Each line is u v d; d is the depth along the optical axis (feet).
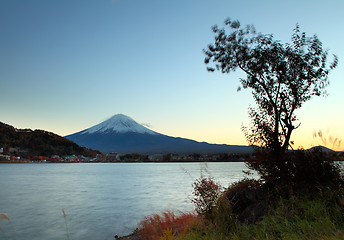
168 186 192.54
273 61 40.01
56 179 296.10
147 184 214.69
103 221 74.23
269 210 27.35
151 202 107.76
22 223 73.56
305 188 29.60
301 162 31.42
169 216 41.19
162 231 32.55
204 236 25.81
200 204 31.24
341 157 31.09
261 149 37.04
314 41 39.29
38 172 497.46
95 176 357.41
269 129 38.19
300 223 22.33
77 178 313.73
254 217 27.86
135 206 99.30
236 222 27.12
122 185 207.62
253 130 39.19
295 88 38.14
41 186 205.05
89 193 151.43
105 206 101.91
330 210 24.43
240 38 44.50
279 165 32.76
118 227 66.54
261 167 34.60
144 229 33.96
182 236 27.91
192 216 37.58
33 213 88.94
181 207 82.84
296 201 27.61
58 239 57.31
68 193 152.15
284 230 22.31
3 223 73.87
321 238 18.76
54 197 133.59
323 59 39.17
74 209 95.55
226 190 35.58
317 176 30.42
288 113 39.09
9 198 130.52
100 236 58.44
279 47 40.63
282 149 37.11
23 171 545.03
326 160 31.07
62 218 79.66
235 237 23.22
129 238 45.32
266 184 33.37
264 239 21.24
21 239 57.57
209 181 31.63
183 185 201.26
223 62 44.60
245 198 32.58
